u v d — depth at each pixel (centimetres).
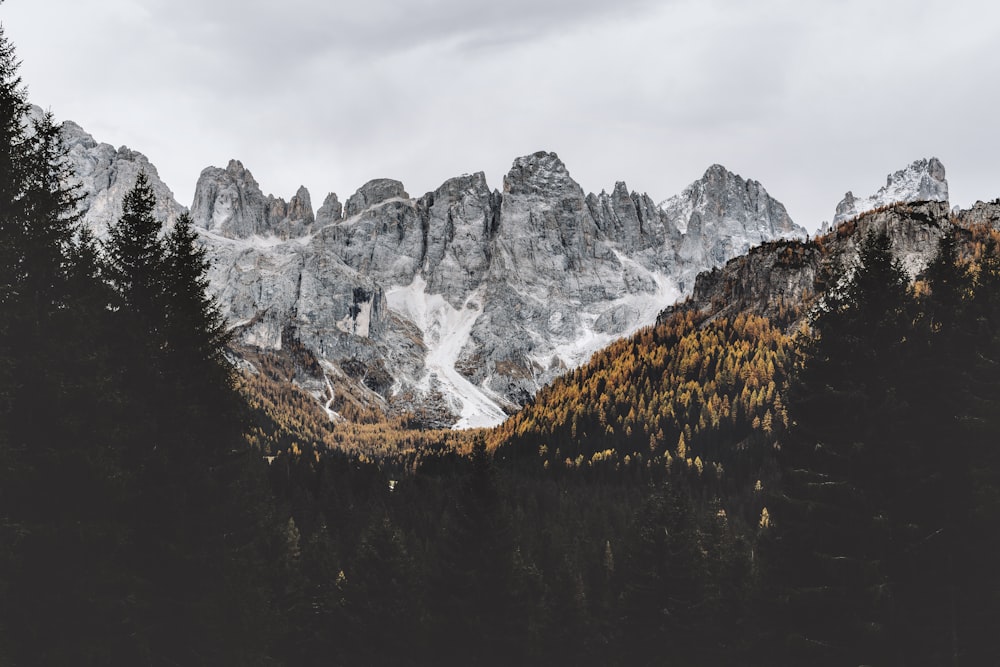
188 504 3125
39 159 2791
